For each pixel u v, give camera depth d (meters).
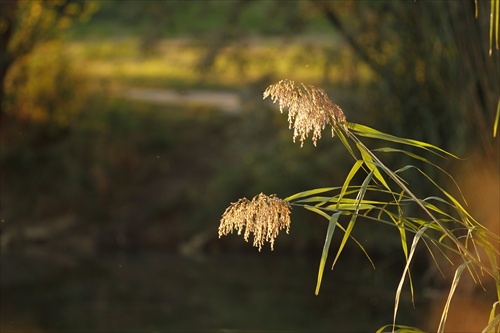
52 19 17.83
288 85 3.20
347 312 10.30
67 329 9.42
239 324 9.70
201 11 16.44
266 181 14.94
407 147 10.33
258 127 15.88
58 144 17.19
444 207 9.78
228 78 21.81
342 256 13.70
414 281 11.59
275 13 15.57
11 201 16.22
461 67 8.98
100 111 17.64
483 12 8.37
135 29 27.56
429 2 9.33
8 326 9.56
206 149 17.30
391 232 12.58
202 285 12.07
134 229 15.64
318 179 14.52
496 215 8.91
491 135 8.84
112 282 12.23
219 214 15.34
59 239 15.42
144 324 9.66
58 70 17.81
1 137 17.11
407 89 10.45
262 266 13.55
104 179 16.48
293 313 10.26
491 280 9.34
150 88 20.86
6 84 17.41
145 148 17.19
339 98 12.59
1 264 13.55
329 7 13.62
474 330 8.81
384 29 11.10
